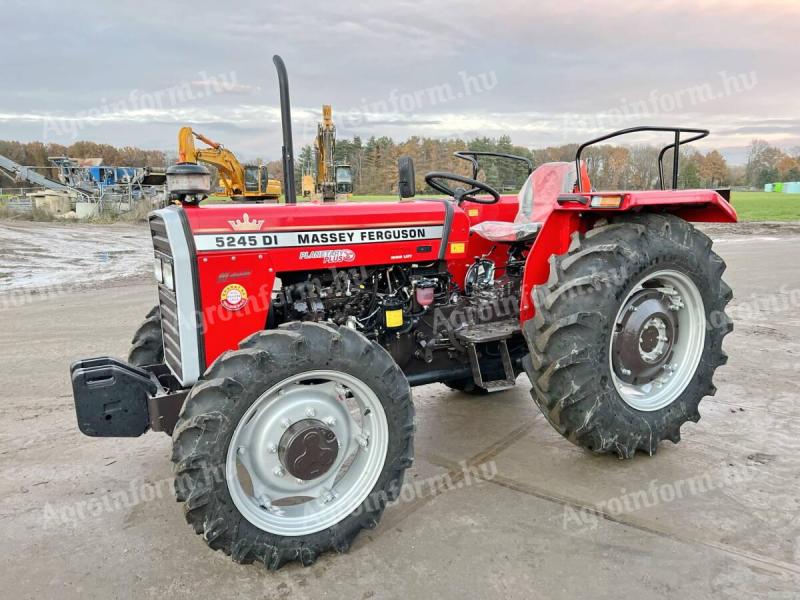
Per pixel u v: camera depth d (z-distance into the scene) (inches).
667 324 132.0
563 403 115.7
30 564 95.4
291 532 94.3
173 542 101.5
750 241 528.4
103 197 848.3
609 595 86.0
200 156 561.9
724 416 148.8
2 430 145.4
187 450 87.6
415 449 135.6
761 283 321.1
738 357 194.5
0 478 122.9
